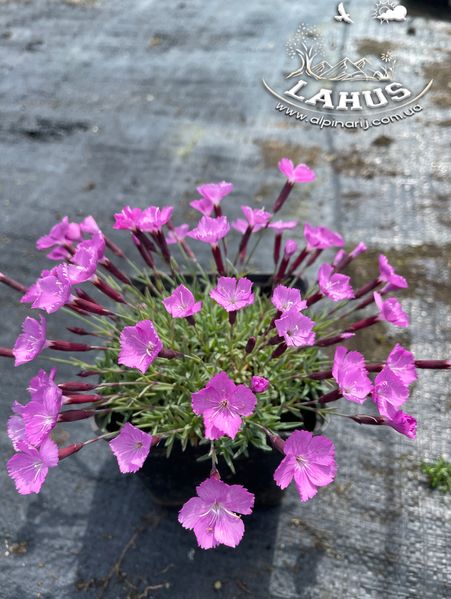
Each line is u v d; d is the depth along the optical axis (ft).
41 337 0.56
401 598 0.69
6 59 1.77
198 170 1.31
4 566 0.74
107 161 1.36
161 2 2.02
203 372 0.66
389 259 1.10
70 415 0.55
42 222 1.22
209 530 0.49
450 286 1.04
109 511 0.78
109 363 0.71
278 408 0.64
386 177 1.26
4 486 0.81
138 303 0.71
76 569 0.73
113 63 1.70
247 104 1.48
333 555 0.73
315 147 1.34
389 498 0.78
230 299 0.55
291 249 0.69
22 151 1.40
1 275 0.66
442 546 0.73
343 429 0.84
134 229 0.65
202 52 1.71
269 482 0.69
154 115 1.48
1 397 0.93
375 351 0.95
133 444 0.53
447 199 1.20
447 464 0.80
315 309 0.99
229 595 0.70
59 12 2.01
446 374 0.92
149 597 0.70
